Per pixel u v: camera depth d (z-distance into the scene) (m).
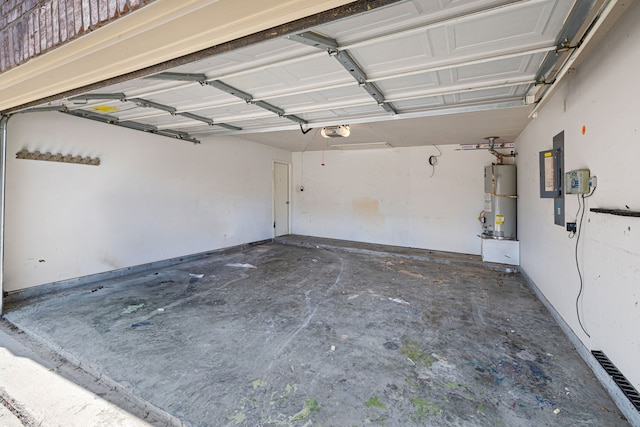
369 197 6.50
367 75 2.15
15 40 1.65
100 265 3.85
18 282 3.13
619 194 1.62
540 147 3.19
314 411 1.58
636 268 1.48
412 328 2.57
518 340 2.35
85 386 1.84
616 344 1.67
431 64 1.97
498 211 4.68
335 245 6.20
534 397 1.69
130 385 1.78
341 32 1.58
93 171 3.74
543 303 3.09
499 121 3.68
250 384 1.80
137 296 3.31
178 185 4.81
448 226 5.64
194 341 2.32
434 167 5.75
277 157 7.04
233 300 3.22
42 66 1.64
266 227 6.78
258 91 2.53
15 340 2.38
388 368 1.98
